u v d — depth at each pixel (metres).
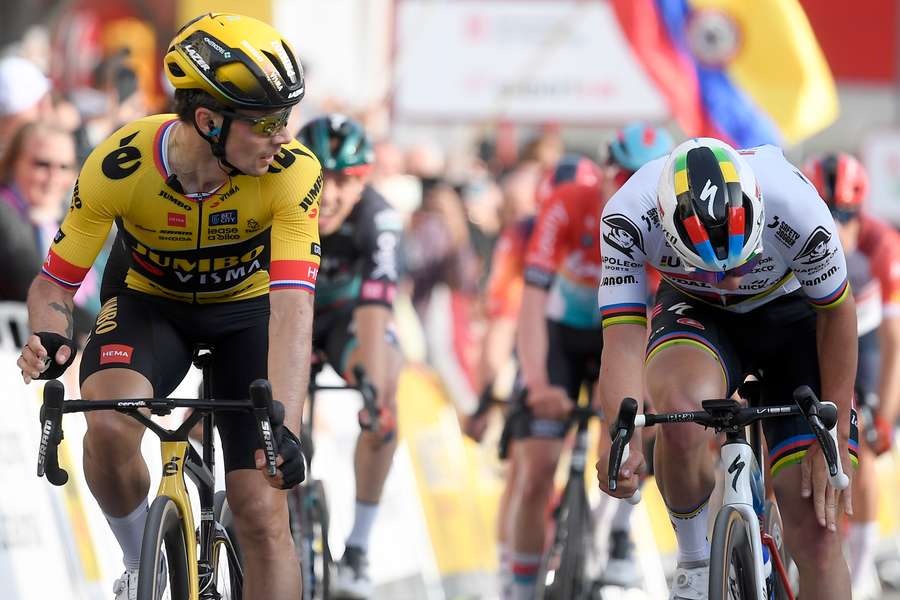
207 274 11.38
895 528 27.20
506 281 23.39
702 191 10.57
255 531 11.08
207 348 11.94
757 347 12.72
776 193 11.62
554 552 16.53
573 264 17.41
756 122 27.81
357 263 16.78
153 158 10.80
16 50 29.34
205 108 10.11
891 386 20.62
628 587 17.72
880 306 20.88
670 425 11.53
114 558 16.27
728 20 27.70
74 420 16.33
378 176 28.19
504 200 29.20
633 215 11.77
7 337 15.79
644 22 27.64
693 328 12.29
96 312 18.20
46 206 17.55
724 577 10.40
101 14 30.56
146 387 10.92
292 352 10.62
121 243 11.71
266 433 9.59
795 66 27.75
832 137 42.06
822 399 12.01
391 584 20.64
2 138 19.31
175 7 31.44
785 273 12.17
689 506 11.77
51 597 15.08
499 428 24.48
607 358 11.69
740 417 10.73
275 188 10.91
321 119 15.94
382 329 16.41
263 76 9.91
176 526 10.59
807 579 11.98
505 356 23.48
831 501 11.59
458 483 22.62
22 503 15.09
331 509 20.39
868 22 38.34
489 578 22.88
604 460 11.41
